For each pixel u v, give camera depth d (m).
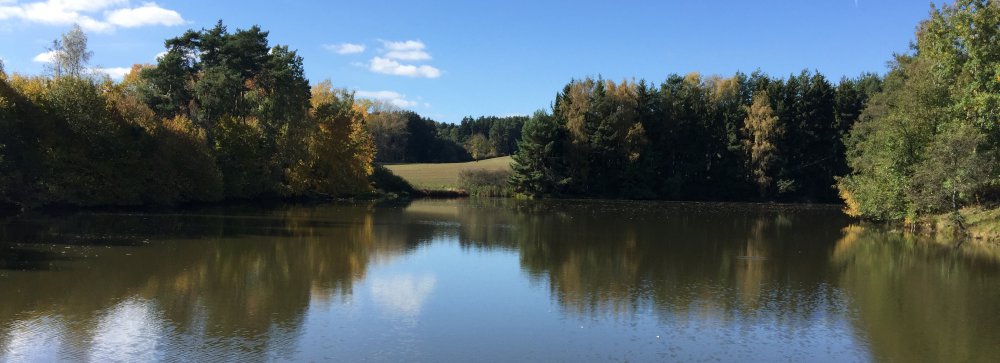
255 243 23.00
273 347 10.51
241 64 48.84
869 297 15.43
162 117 43.50
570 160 66.94
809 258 22.12
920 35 41.25
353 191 57.81
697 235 29.69
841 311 13.88
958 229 30.31
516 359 10.22
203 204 43.12
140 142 37.03
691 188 69.81
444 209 45.69
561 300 14.56
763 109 66.62
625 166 68.06
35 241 21.55
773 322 12.83
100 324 11.66
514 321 12.60
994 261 21.73
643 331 12.01
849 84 67.56
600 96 68.19
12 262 17.53
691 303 14.46
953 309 14.17
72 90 34.75
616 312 13.46
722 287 16.44
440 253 21.98
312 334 11.33
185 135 41.12
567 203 57.38
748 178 68.44
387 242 24.56
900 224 36.91
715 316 13.25
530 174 65.81
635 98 70.25
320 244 23.34
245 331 11.42
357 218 35.62
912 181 32.53
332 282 16.11
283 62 51.94
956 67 29.30
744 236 29.62
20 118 31.66
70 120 34.38
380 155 119.88
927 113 33.34
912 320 13.11
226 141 46.34
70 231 24.55
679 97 71.94
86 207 35.19
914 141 33.47
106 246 21.02
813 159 68.31
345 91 71.50
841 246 25.91
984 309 14.20
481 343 11.05
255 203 47.06
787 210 52.03
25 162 30.78
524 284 16.45
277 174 51.28
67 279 15.48
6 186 30.62
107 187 35.62
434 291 15.36
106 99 37.12
